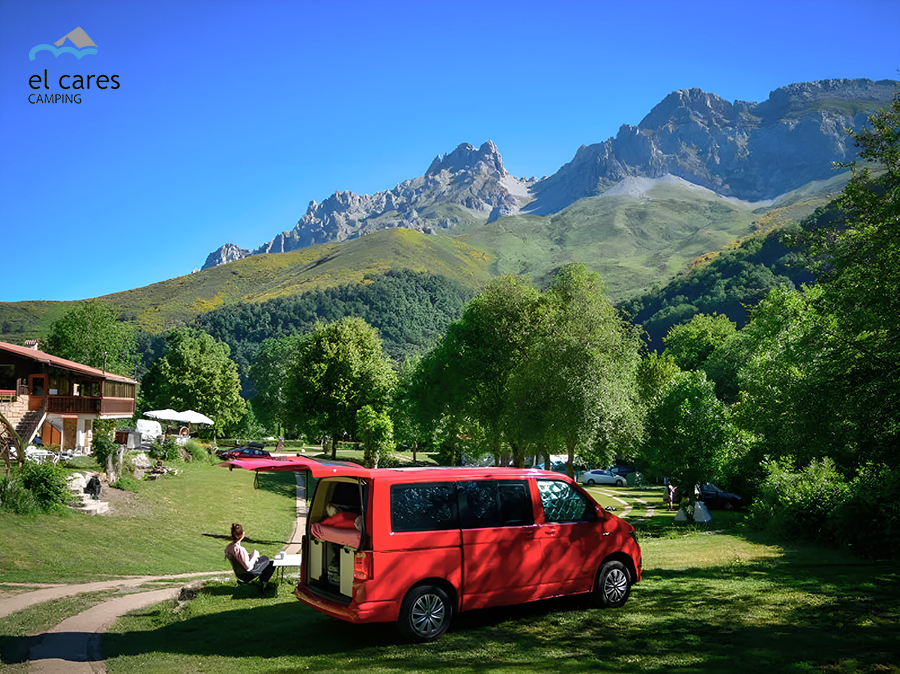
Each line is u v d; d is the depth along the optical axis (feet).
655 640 23.20
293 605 32.55
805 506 51.42
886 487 44.78
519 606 29.09
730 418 91.91
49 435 120.98
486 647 23.16
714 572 38.47
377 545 23.85
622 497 132.05
